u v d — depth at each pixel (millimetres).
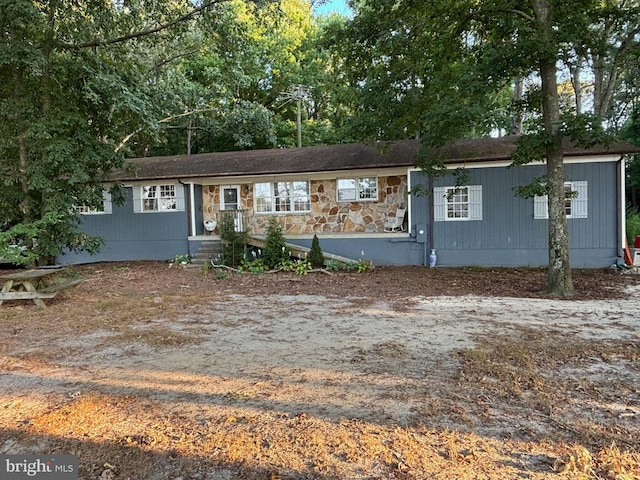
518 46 8031
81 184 11508
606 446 2797
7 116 10469
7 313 7117
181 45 18969
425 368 4273
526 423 3123
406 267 12984
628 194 23719
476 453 2719
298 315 6867
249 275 11930
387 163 13617
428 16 9922
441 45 10523
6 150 10781
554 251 8812
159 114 13656
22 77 10711
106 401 3559
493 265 12781
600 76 18016
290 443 2852
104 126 12484
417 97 10461
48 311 7262
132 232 15859
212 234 15969
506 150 13055
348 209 15336
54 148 10039
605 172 11883
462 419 3180
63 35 11766
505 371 4168
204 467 2604
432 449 2770
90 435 2998
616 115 23859
